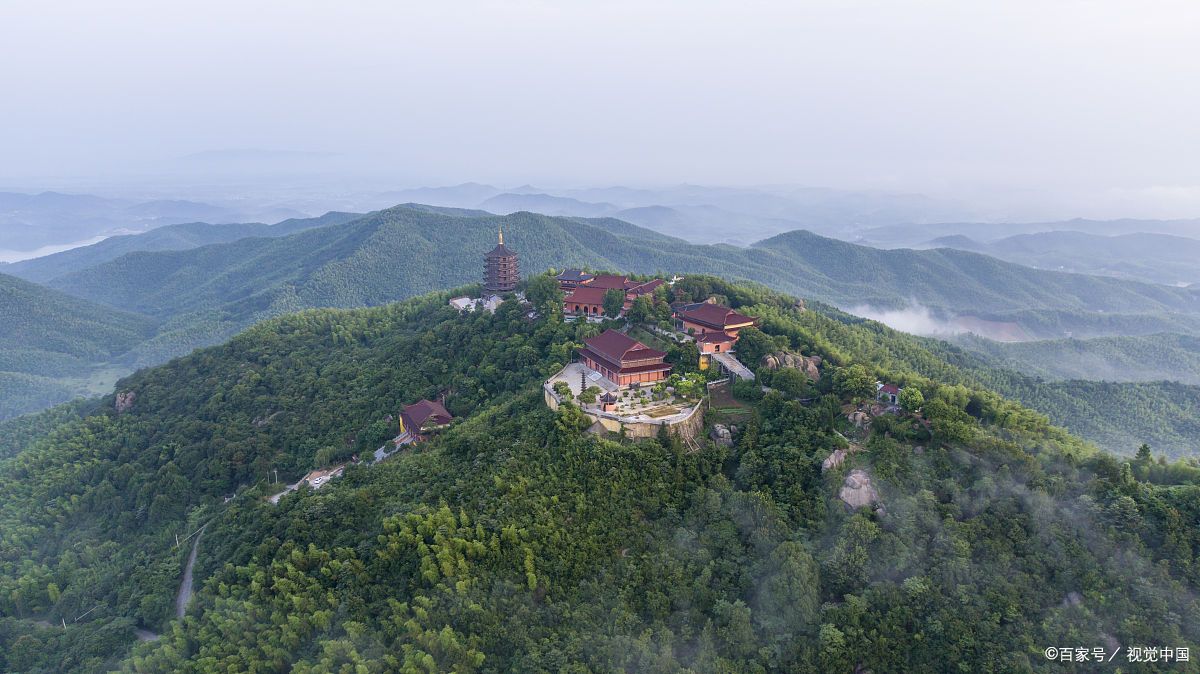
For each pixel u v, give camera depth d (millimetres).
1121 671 88062
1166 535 100875
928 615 96750
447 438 138375
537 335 176375
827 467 113812
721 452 120375
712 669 89500
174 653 99625
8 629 128875
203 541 134000
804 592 96438
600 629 92500
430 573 96500
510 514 104938
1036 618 95188
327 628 96250
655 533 106562
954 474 113562
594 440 118312
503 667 89625
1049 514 105500
